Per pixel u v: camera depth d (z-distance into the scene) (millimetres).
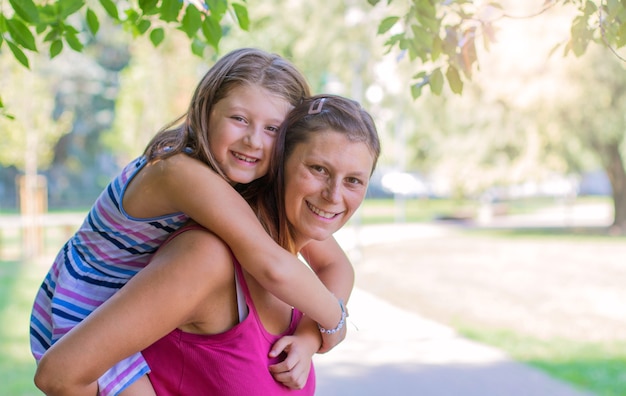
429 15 2287
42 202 16938
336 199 1667
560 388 6434
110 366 1476
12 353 7562
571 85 17844
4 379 6480
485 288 12398
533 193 44781
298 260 1683
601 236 21578
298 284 1647
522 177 21656
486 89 18969
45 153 18156
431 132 25297
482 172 23234
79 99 35125
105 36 28828
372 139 1716
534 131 20156
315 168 1681
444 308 10594
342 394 6281
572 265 15148
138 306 1473
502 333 8891
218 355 1602
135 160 1812
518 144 21766
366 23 17750
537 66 17688
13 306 10445
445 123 24031
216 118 1733
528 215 32219
